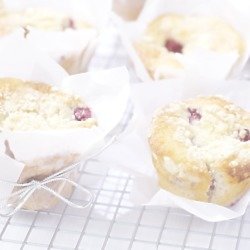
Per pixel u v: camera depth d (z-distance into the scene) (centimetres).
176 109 66
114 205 63
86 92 66
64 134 59
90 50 75
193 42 77
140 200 62
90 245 59
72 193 64
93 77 66
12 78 67
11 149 59
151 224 61
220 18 80
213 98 67
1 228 61
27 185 60
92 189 64
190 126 65
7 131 59
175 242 60
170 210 62
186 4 80
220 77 71
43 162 60
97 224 61
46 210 62
